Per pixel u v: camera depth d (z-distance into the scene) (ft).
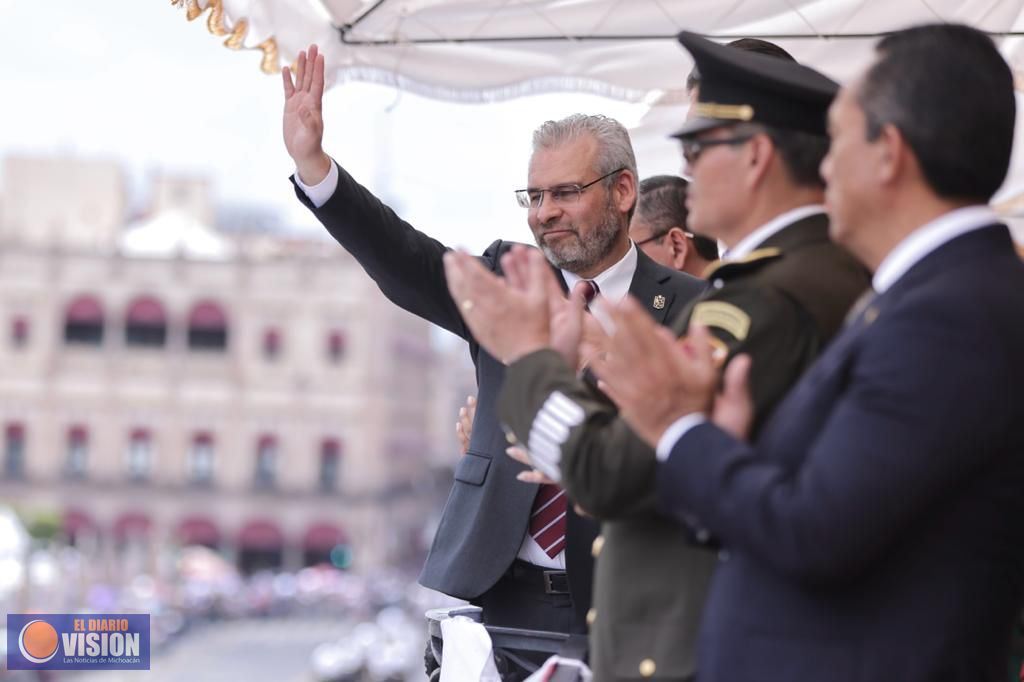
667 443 15.19
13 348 593.83
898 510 13.83
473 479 26.94
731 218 17.61
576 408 16.60
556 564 26.22
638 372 15.24
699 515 14.96
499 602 26.66
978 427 13.89
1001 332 14.24
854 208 15.48
